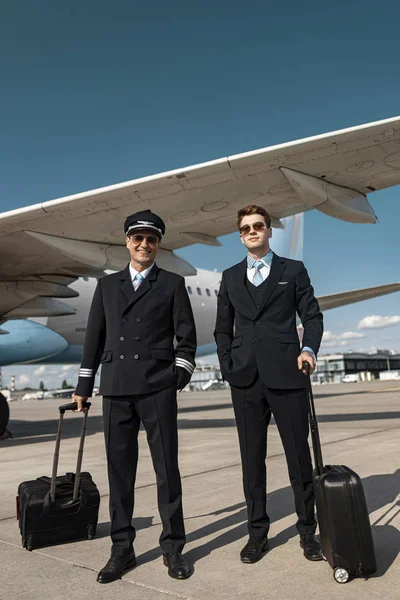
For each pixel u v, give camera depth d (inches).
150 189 245.9
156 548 99.6
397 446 215.5
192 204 265.6
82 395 97.2
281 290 97.7
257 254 101.9
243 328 99.0
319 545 91.8
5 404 310.3
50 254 330.3
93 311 99.3
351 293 434.3
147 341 92.8
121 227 285.0
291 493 138.7
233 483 154.9
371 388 1231.5
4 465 211.3
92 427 400.8
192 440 275.9
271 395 95.7
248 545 93.8
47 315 411.2
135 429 95.7
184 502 133.6
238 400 98.7
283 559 91.2
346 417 387.2
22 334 476.1
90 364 98.5
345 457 192.5
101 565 91.2
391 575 81.4
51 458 225.1
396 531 102.1
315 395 896.9
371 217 262.2
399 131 203.9
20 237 295.6
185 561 87.2
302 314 98.7
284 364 94.2
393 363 4296.3
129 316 93.7
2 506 139.6
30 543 100.3
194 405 741.9
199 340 650.8
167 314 95.3
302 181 233.5
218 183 243.9
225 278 103.9
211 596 76.2
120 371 92.0
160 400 92.0
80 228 282.8
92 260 309.0
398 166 229.5
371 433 269.6
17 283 377.7
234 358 98.9
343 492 79.7
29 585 82.4
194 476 169.0
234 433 309.6
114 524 89.7
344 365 3804.1
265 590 77.8
